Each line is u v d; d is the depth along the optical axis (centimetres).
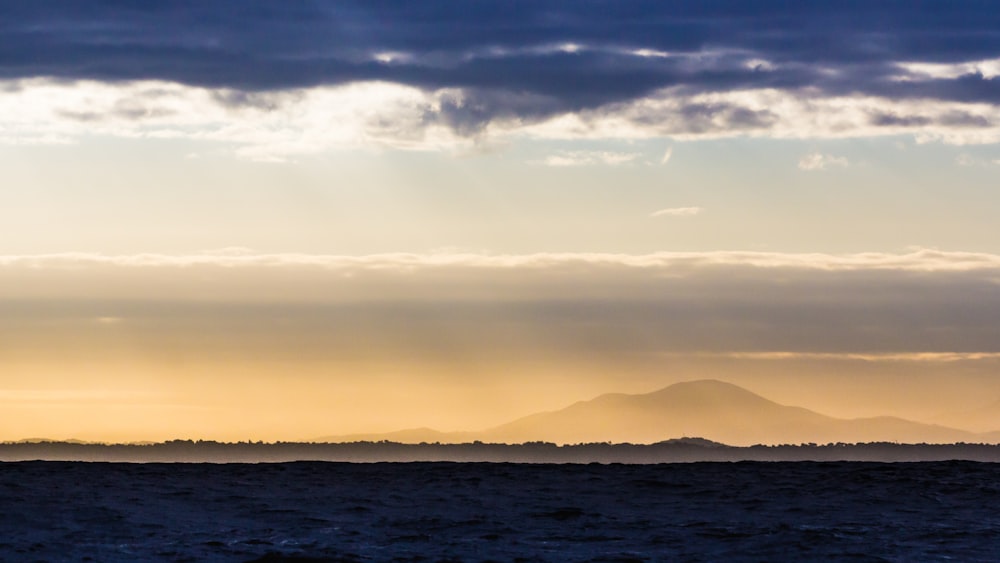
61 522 8875
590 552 8031
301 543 8262
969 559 7731
